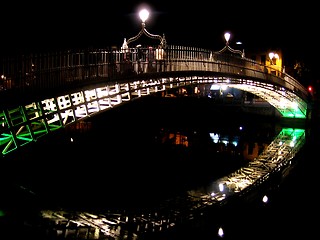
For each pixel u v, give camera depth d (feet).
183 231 68.90
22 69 62.03
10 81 60.44
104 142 143.43
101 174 102.68
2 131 59.77
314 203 92.27
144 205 79.77
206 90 250.37
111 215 72.18
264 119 207.51
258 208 87.10
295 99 190.19
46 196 78.54
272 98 193.67
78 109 84.79
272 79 170.19
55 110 73.00
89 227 61.93
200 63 118.52
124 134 162.61
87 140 142.00
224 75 130.31
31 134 65.00
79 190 86.94
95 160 116.47
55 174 96.48
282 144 159.74
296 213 86.28
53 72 66.74
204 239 70.44
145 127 180.34
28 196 74.49
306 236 76.02
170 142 155.22
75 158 114.62
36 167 96.84
